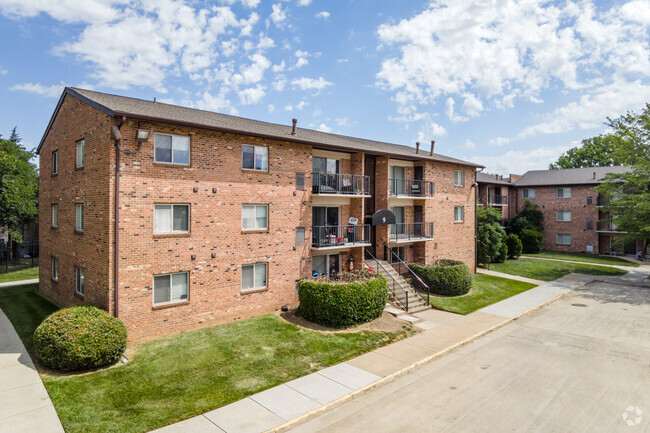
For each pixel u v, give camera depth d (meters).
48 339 9.99
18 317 14.86
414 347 12.87
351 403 9.23
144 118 12.05
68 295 15.31
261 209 15.52
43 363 10.39
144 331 12.41
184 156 13.31
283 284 16.16
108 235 11.86
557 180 41.97
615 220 27.27
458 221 25.69
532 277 26.77
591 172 41.31
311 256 17.31
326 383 10.05
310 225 17.14
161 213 12.85
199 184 13.56
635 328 15.55
